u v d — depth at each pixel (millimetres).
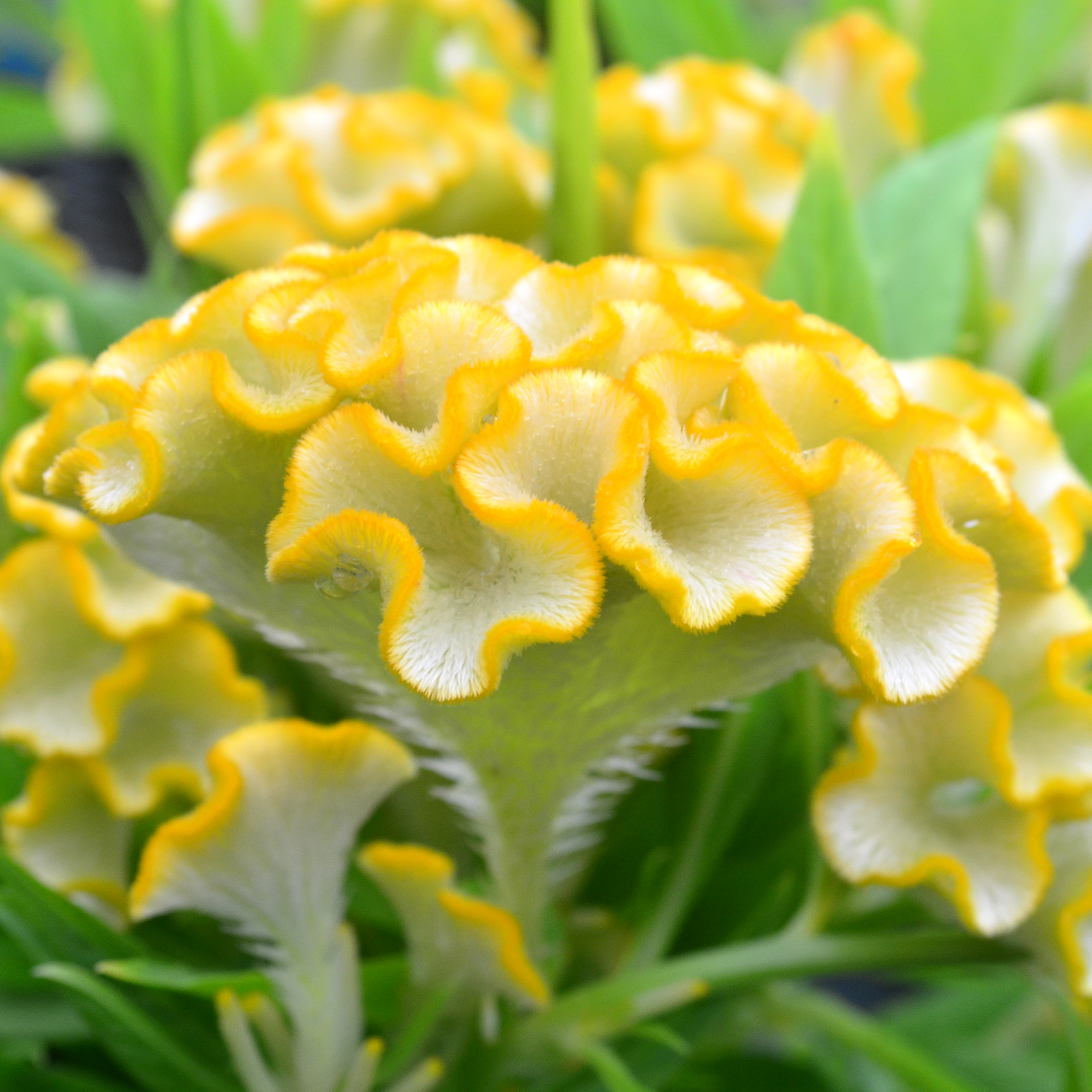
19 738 446
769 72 649
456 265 411
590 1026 447
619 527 396
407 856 434
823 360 410
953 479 412
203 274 516
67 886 449
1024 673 434
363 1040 458
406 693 422
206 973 450
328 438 401
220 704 450
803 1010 479
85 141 684
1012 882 432
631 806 468
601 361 407
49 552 449
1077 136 516
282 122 496
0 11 729
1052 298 521
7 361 501
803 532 400
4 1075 463
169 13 543
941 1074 466
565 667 414
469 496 396
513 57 579
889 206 501
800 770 465
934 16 557
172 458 406
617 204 508
